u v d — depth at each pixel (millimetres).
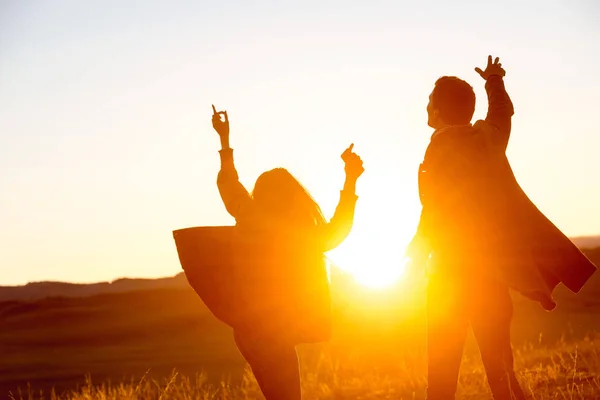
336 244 5750
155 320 54531
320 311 5719
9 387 28672
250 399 11148
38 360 38000
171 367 31547
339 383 12047
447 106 5996
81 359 37750
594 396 7535
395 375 12562
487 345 5797
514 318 38000
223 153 5934
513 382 5793
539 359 11930
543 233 5629
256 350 5719
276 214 5738
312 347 23344
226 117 5961
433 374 5883
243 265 5688
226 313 5719
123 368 32625
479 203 5680
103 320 58250
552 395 7758
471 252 5691
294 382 5734
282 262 5695
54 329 55125
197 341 45062
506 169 5797
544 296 5508
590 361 10242
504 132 5953
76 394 12594
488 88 6184
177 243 5723
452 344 5844
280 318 5691
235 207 5785
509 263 5613
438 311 5840
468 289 5727
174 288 72188
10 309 71500
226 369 28750
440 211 5770
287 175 5848
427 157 5887
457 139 5832
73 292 158375
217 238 5703
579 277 5531
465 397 8719
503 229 5652
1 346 47500
